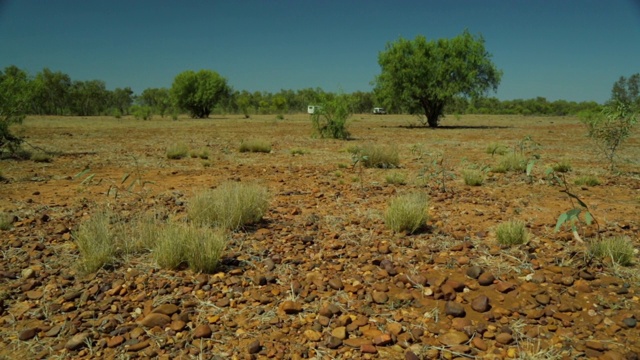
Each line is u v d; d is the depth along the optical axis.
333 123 22.28
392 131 29.02
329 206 6.77
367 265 4.20
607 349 2.76
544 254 4.50
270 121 45.88
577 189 8.38
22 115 13.19
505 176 10.06
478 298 3.36
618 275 3.89
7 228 5.31
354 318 3.19
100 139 20.84
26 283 3.72
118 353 2.75
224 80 63.34
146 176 9.73
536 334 2.96
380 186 8.59
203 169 11.05
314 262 4.30
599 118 11.68
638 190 8.26
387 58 32.91
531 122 45.72
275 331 3.01
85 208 6.40
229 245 4.75
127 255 4.29
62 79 84.94
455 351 2.77
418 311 3.31
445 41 32.09
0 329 3.02
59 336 2.93
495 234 5.20
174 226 4.59
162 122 43.28
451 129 31.58
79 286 3.68
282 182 9.16
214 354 2.73
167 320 3.08
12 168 10.51
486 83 33.00
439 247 4.77
